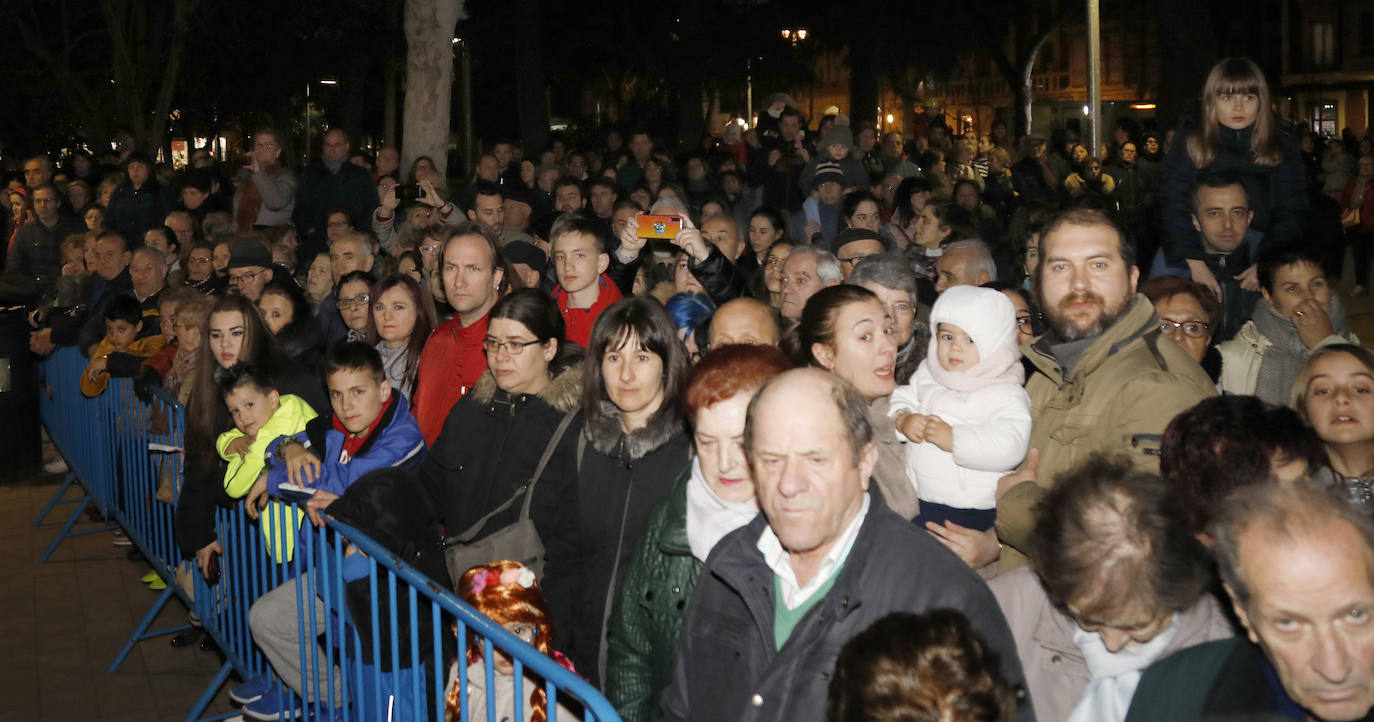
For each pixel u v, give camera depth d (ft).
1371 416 11.37
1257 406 9.53
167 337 25.29
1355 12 137.49
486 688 10.30
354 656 14.07
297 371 18.71
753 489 10.31
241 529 17.47
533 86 95.71
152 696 19.70
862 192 29.96
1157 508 8.11
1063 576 8.21
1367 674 6.79
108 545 27.81
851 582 8.77
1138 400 11.26
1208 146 18.35
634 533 12.49
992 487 12.30
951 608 7.99
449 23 45.80
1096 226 11.82
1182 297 14.98
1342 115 140.87
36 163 51.60
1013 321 12.47
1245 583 7.07
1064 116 173.17
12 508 31.12
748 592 9.28
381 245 32.22
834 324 12.01
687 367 12.70
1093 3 60.54
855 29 116.16
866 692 7.08
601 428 12.92
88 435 28.17
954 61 124.88
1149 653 8.45
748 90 134.92
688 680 9.70
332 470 15.28
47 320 35.53
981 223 38.04
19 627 22.71
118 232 31.40
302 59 115.55
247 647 17.66
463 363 18.11
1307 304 15.35
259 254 24.94
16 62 105.60
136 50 91.61
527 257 21.27
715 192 47.75
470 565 13.43
